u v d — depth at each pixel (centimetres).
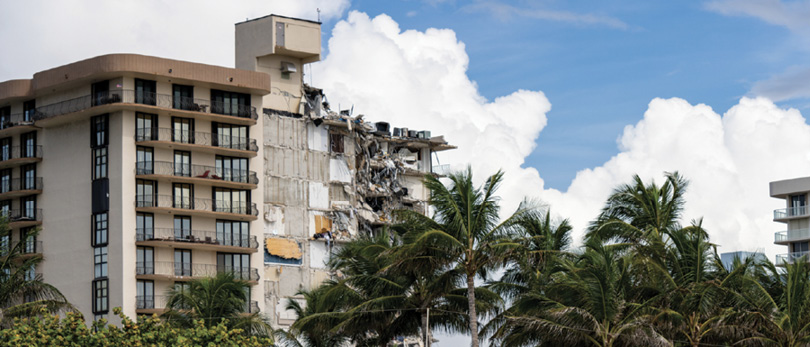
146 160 11312
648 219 8100
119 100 11225
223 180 11581
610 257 7375
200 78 11519
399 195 14125
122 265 11069
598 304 7256
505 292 8412
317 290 9619
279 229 12694
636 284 7594
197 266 11450
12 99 11969
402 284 8512
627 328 7206
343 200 13338
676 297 7519
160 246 11288
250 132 11888
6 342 7388
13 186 11900
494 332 8381
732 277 7625
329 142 13325
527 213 7738
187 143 11425
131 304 11081
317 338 9681
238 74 11731
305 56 13275
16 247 8738
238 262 11744
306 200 12988
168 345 7662
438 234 7575
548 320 7344
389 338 8781
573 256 8081
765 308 7625
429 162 14788
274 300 12512
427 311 8331
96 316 11181
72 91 11600
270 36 12938
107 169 11275
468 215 7681
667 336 7462
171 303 8869
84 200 11412
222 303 8706
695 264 7681
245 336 8475
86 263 11319
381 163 14038
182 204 11419
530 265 7931
